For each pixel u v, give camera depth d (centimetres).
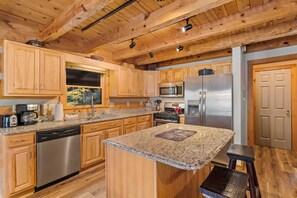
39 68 262
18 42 249
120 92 416
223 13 242
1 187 213
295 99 399
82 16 206
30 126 243
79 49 351
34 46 257
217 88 334
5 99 253
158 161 129
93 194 226
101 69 401
